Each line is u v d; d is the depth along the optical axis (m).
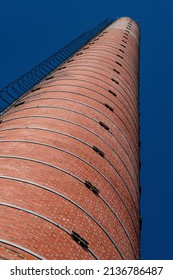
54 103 17.80
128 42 40.66
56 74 24.97
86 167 13.82
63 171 12.70
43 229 9.80
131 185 16.92
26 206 10.28
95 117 18.11
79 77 22.92
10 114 18.28
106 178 14.45
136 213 16.44
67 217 10.82
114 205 13.77
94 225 11.60
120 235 12.94
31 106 17.78
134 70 32.78
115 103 21.75
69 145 14.38
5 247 8.69
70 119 16.47
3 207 9.97
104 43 35.69
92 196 12.70
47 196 11.09
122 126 20.17
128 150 18.98
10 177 11.35
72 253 9.81
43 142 13.87
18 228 9.41
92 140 15.88
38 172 11.98
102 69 26.00
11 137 14.27
